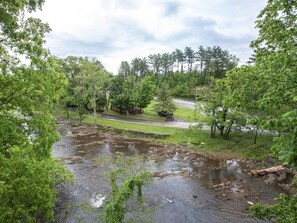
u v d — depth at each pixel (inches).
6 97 334.0
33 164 348.5
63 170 613.9
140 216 555.5
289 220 280.8
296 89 274.5
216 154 1156.5
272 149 322.7
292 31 301.4
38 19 348.8
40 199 364.8
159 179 869.2
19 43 330.6
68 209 621.9
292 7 298.8
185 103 2672.2
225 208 658.2
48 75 404.2
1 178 298.2
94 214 593.6
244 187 798.5
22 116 383.9
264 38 390.3
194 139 1333.7
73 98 1920.5
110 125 1669.5
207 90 1284.4
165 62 3801.7
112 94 2020.2
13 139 348.2
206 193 756.6
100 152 1182.9
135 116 2000.5
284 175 841.5
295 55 269.0
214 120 1258.0
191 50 3907.5
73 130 1688.0
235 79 613.3
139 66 3597.4
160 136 1430.9
